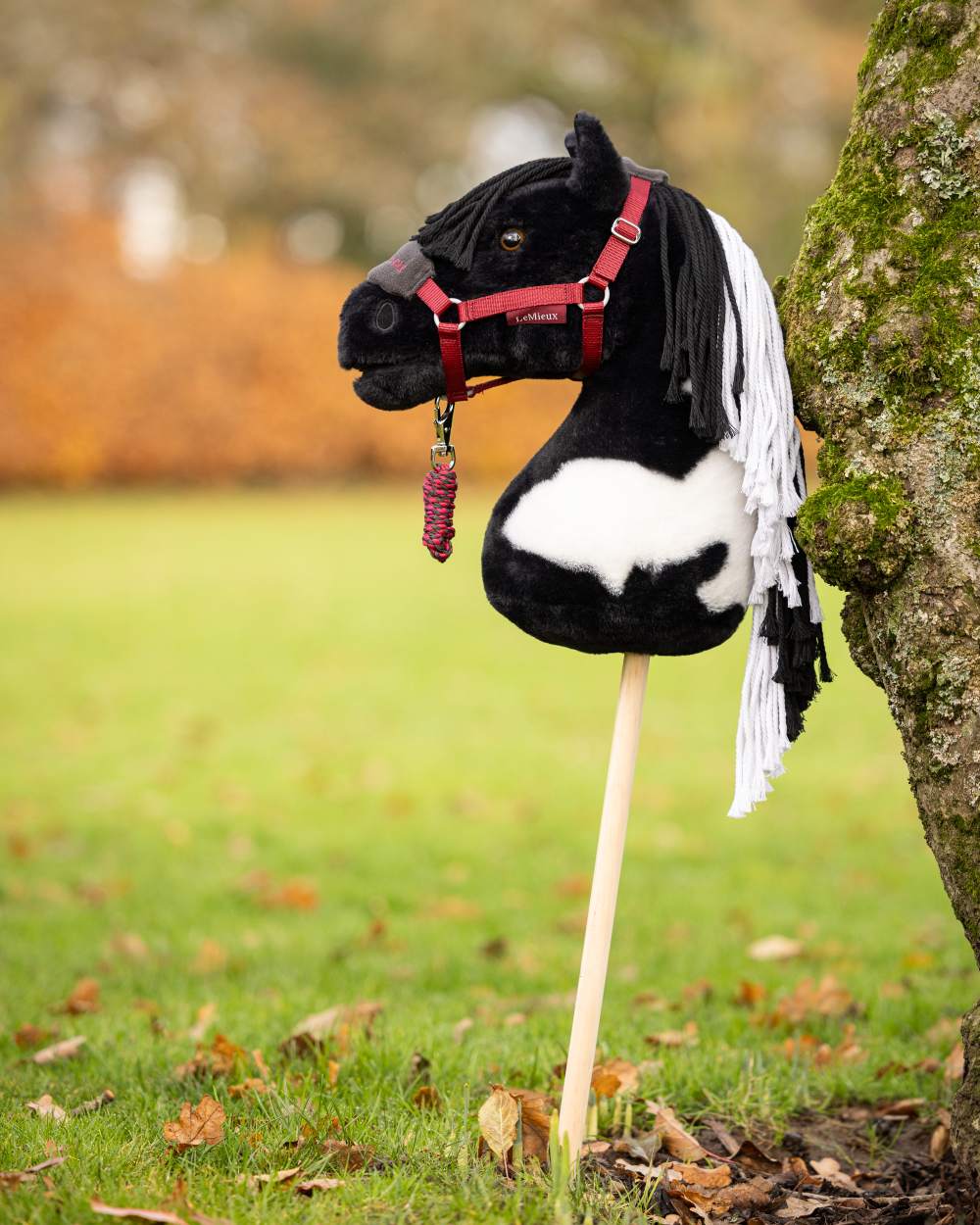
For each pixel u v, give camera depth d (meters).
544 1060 4.02
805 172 30.36
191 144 40.56
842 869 7.12
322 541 21.52
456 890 6.88
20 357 26.30
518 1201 2.70
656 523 2.74
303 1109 3.31
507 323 2.74
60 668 12.27
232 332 28.20
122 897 6.70
